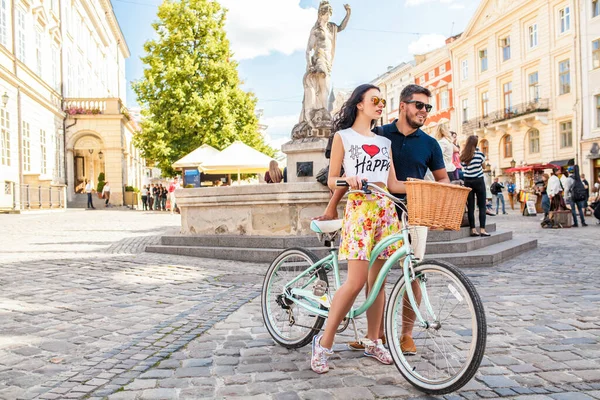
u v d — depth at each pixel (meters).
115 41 58.78
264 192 8.02
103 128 33.62
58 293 5.59
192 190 8.82
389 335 3.06
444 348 3.17
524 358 3.34
